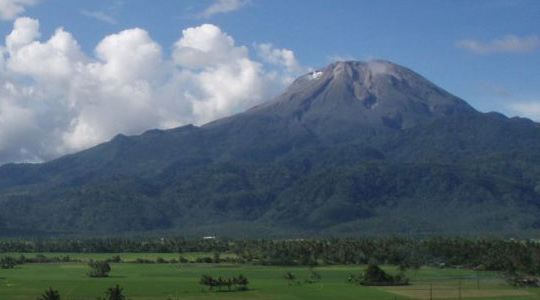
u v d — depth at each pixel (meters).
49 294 195.38
